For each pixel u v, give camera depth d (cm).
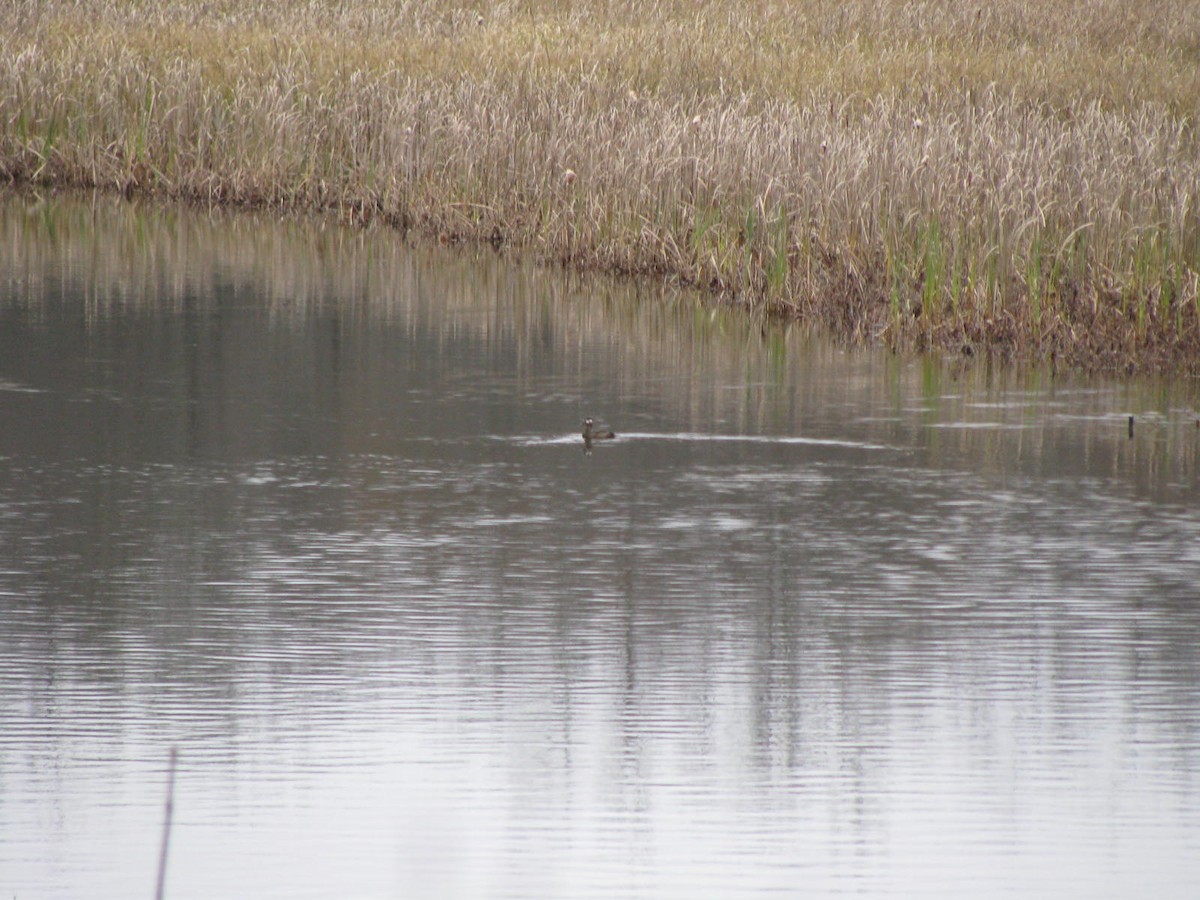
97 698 1800
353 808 1553
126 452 2866
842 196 4172
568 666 1905
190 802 1558
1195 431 3109
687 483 2709
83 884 1408
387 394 3328
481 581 2211
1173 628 2053
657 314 4225
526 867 1444
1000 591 2191
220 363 3578
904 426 3128
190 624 2036
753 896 1398
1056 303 3812
